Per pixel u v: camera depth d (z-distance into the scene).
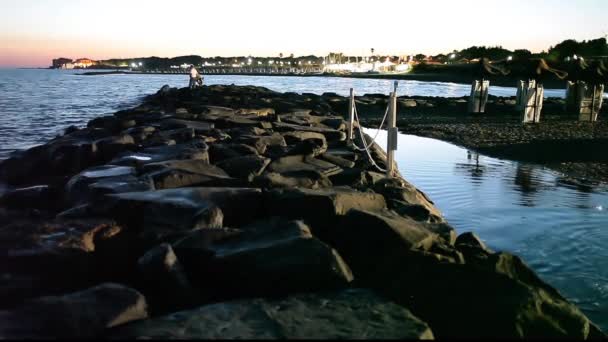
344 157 13.30
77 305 4.08
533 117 28.30
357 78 185.88
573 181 14.05
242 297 5.06
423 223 6.97
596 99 28.97
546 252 8.62
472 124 28.36
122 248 6.11
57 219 6.33
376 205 7.79
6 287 4.95
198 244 5.62
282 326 4.07
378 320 4.25
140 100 53.50
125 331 3.92
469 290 4.98
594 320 6.28
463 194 12.42
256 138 14.41
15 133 25.20
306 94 46.06
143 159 11.11
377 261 5.82
